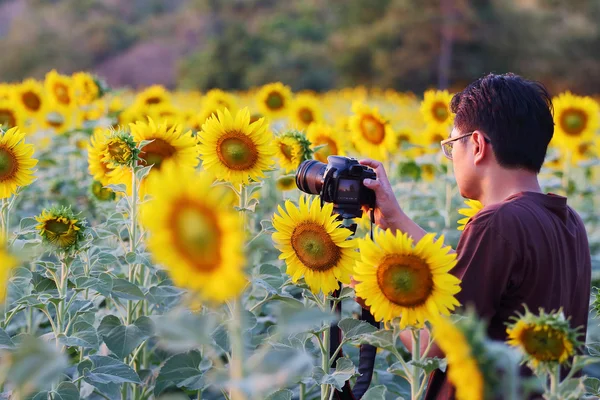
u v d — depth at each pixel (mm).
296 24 46469
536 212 2074
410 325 1892
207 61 40094
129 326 2455
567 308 2125
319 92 38719
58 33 56500
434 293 1875
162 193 1354
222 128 2633
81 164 5695
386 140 4418
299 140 3205
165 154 2865
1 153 2600
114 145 2707
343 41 41125
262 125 2660
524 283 2031
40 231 2344
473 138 2199
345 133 5227
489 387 1451
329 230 2195
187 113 5676
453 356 1471
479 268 2039
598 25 41375
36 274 2531
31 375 1386
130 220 2762
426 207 5355
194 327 1443
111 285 2414
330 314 1479
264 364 1508
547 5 43688
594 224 5500
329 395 2441
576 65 39250
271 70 38594
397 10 40688
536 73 38812
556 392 1651
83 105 6137
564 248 2111
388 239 1893
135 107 5672
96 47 57156
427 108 5234
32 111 5883
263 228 2615
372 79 40375
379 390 2102
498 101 2162
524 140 2143
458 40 39188
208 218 1346
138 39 60344
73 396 2258
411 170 5328
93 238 2619
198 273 1358
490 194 2199
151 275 3029
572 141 5117
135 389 2824
